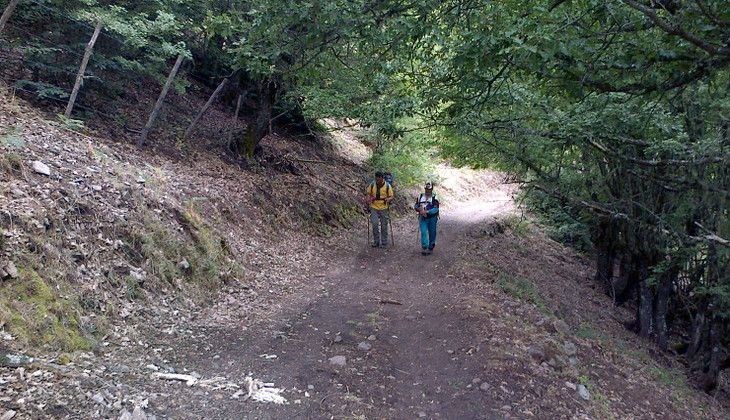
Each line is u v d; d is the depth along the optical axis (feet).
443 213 70.28
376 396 17.06
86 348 15.98
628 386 25.31
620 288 49.85
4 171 19.98
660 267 36.29
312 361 18.98
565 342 26.84
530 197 49.21
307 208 44.93
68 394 12.48
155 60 34.99
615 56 19.10
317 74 26.09
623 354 31.24
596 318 42.24
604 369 26.23
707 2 15.97
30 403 11.55
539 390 19.30
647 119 27.71
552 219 53.26
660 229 33.76
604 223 47.24
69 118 30.27
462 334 23.48
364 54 25.27
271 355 18.98
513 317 27.91
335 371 18.28
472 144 43.60
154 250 23.25
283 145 56.54
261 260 31.83
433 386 18.48
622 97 27.68
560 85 21.88
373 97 42.50
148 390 14.21
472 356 21.13
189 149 40.29
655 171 32.40
